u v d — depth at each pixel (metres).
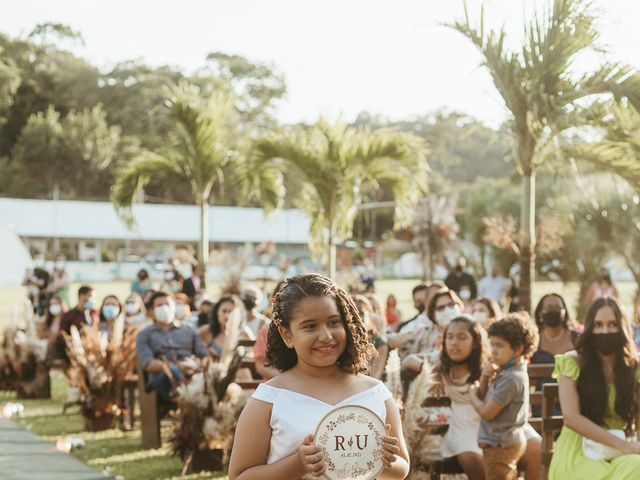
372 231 69.12
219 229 64.69
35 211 64.25
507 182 36.72
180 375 9.72
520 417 6.25
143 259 54.50
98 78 96.50
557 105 10.66
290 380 3.26
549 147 11.31
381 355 7.25
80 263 59.56
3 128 95.81
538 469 6.47
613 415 5.53
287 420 3.17
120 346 11.03
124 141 86.69
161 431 10.72
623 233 19.22
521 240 11.59
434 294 8.83
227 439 8.55
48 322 15.91
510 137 11.62
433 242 29.64
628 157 11.25
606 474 5.28
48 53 100.56
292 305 3.19
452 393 6.82
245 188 20.00
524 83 10.83
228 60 94.00
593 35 10.59
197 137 19.48
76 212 65.06
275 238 65.19
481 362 6.79
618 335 5.45
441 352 6.95
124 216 20.95
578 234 19.59
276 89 95.19
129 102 91.75
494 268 20.84
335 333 3.18
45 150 84.62
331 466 3.08
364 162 17.31
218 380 8.55
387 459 3.12
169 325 10.18
